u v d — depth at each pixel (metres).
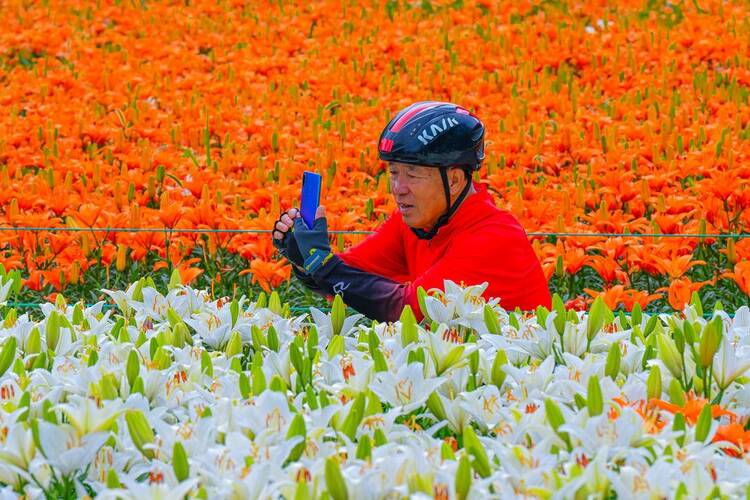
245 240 10.75
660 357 5.20
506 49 21.92
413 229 7.81
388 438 4.39
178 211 10.81
